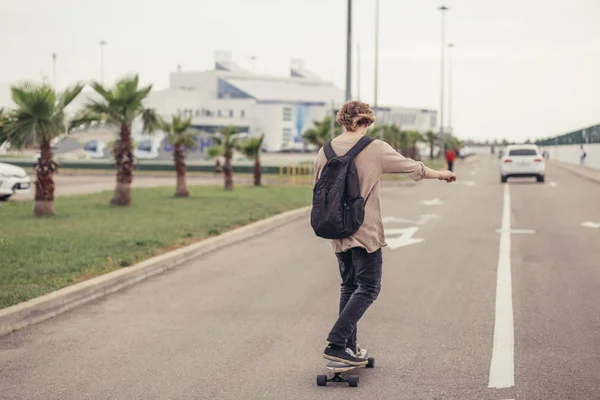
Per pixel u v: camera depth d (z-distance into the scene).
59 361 7.11
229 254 14.61
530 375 6.52
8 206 24.31
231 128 34.31
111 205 24.66
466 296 10.17
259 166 38.56
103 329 8.41
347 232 5.99
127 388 6.27
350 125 6.30
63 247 13.96
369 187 6.12
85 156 86.69
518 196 31.08
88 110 23.03
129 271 11.49
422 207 25.77
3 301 8.98
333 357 6.23
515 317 8.87
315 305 9.69
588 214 22.66
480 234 17.67
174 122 28.89
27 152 95.31
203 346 7.64
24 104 20.14
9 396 6.08
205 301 10.00
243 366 6.91
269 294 10.48
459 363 6.93
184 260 13.76
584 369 6.69
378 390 6.16
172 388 6.27
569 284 11.04
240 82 146.25
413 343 7.68
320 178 6.10
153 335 8.12
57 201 26.59
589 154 70.00
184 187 29.23
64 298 9.54
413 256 14.13
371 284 6.25
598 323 8.52
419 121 164.75
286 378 6.53
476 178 48.47
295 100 139.38
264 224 19.27
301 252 14.87
